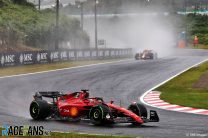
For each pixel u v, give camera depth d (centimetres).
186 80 10475
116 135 4209
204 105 6781
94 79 10962
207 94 7969
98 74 12144
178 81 10425
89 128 4672
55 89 9081
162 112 6219
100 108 4741
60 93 5494
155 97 7962
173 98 7612
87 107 4944
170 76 11681
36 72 12356
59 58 15762
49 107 5272
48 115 5284
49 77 11250
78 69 13612
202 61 17700
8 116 5606
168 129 4653
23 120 5253
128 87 9550
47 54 15038
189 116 5800
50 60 15188
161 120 5412
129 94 8462
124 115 4772
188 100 7325
